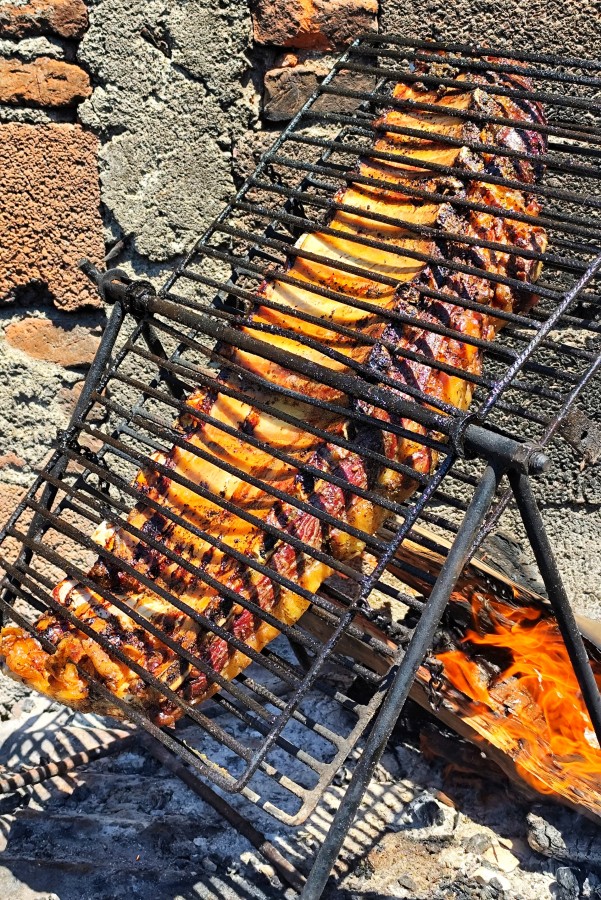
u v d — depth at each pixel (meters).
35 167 1.11
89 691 0.73
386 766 1.00
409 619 1.01
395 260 0.81
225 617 0.73
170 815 0.94
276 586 0.73
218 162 1.09
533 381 1.09
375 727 0.66
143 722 0.70
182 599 0.74
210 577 0.70
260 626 0.73
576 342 1.06
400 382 0.73
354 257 0.84
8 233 1.14
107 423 1.19
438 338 0.75
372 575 0.65
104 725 1.09
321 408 0.75
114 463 1.18
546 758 0.90
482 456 0.65
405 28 1.02
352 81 1.05
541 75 0.80
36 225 1.13
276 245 0.84
